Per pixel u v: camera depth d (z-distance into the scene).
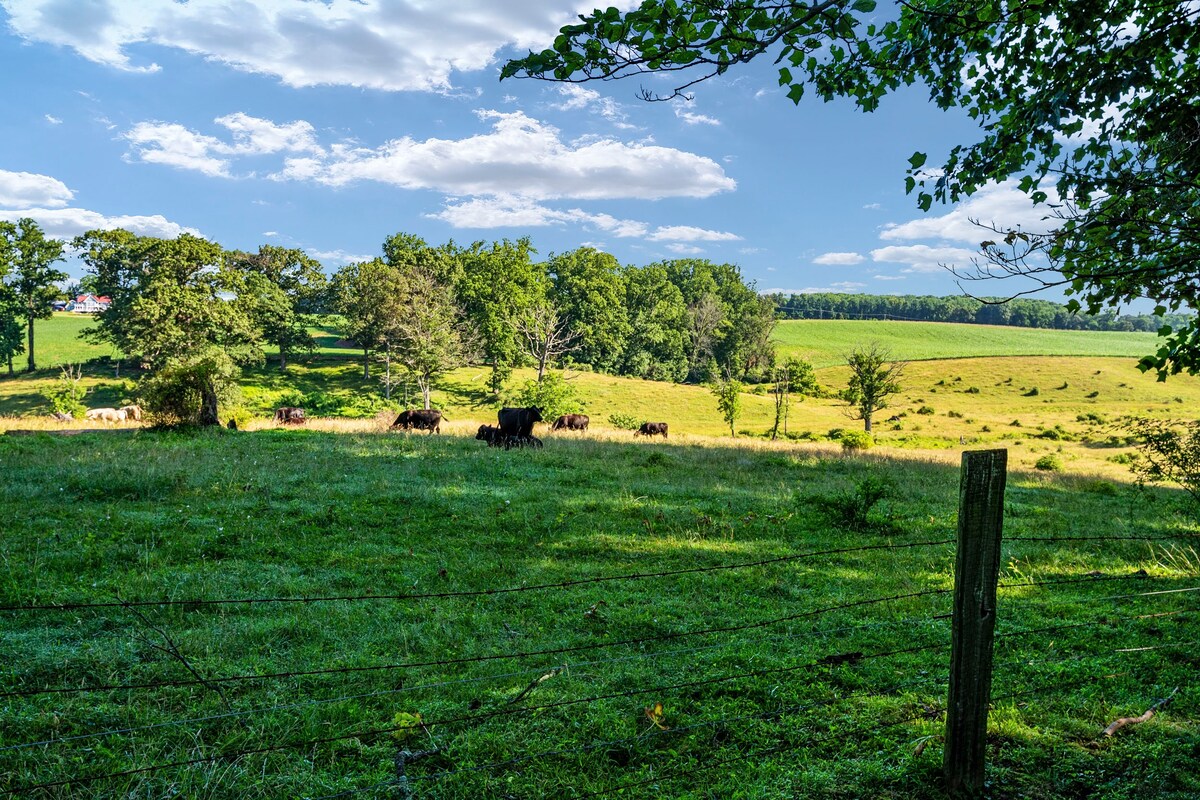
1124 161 4.60
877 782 3.91
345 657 5.68
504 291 75.00
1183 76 4.79
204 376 21.53
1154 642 5.98
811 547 9.86
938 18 4.48
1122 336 171.75
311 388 72.31
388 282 69.25
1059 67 4.67
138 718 4.60
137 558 8.19
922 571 8.52
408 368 68.31
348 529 10.02
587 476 15.62
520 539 9.88
